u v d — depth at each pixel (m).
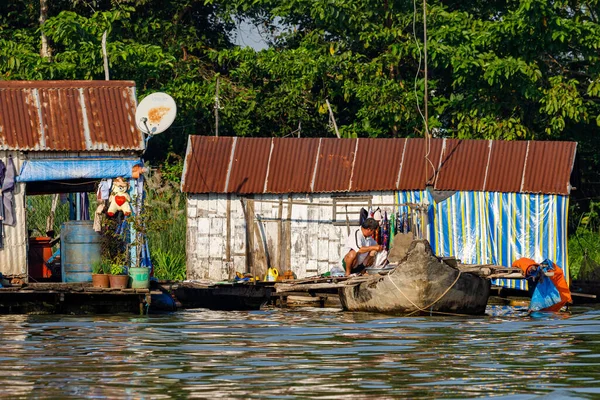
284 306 57.81
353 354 34.78
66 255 53.00
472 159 61.06
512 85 72.75
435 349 36.09
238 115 80.12
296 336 40.19
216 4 88.50
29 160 54.47
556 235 60.00
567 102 72.19
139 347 36.53
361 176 61.22
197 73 82.50
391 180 60.97
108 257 52.88
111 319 47.72
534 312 52.34
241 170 61.47
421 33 74.31
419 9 75.06
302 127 81.75
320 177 61.34
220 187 61.06
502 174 60.59
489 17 81.38
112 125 55.72
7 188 54.06
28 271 56.66
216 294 55.91
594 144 79.38
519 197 60.34
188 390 27.95
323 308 56.62
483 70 72.00
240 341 38.41
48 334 40.62
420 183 60.91
